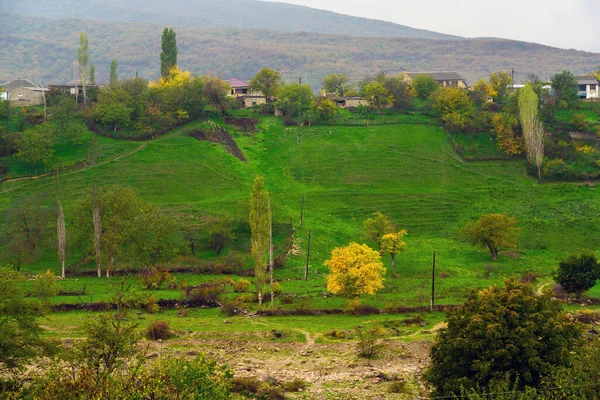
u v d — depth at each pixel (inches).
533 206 5792.3
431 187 6186.0
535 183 6225.4
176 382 1782.7
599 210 5644.7
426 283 4060.0
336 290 3582.7
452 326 2273.6
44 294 3518.7
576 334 2239.2
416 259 4672.7
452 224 5502.0
